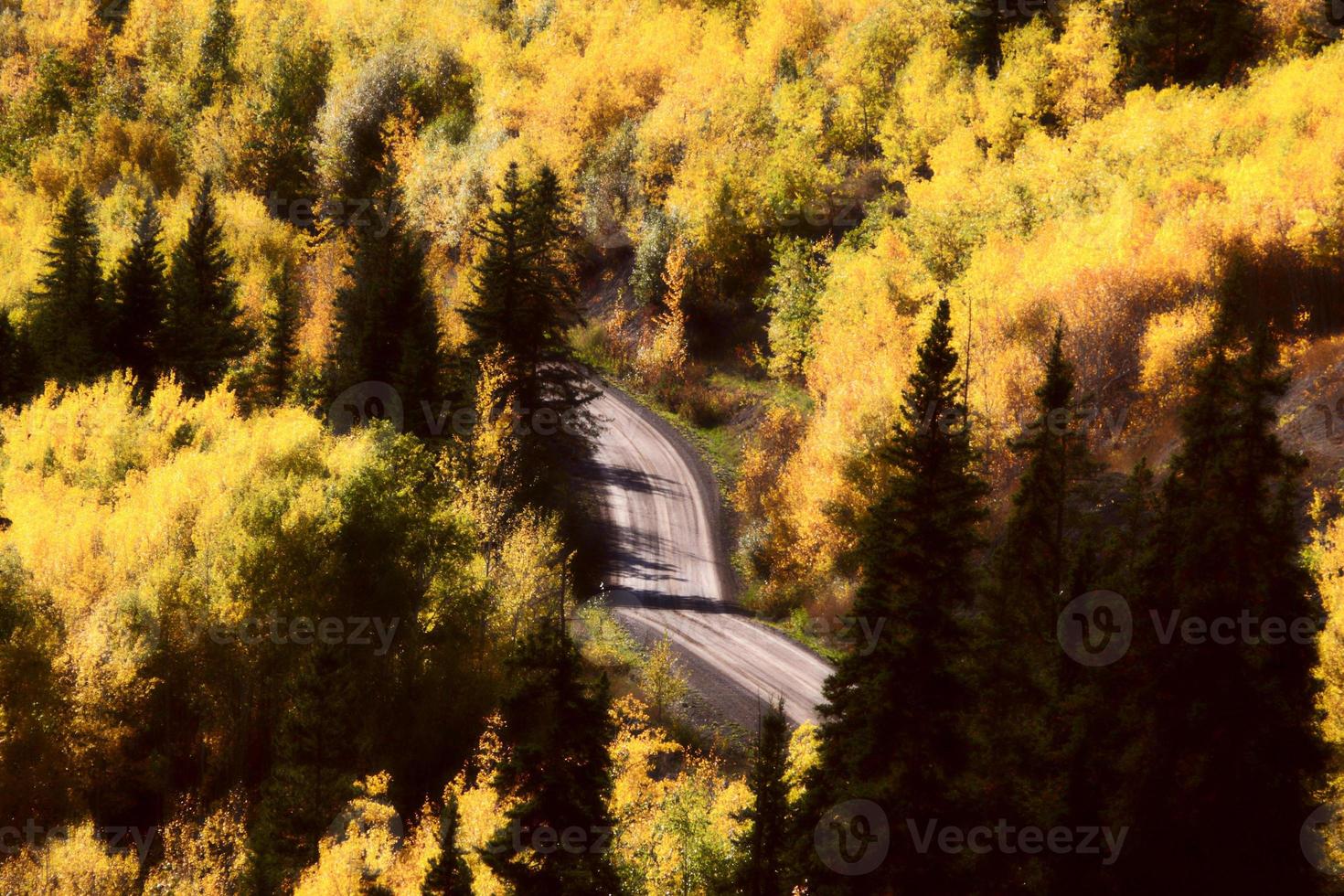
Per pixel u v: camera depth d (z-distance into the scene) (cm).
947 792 1716
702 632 4209
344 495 3803
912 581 1833
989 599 2319
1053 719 1873
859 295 5397
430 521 3819
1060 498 2328
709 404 6488
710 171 7325
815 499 4388
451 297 7469
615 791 2662
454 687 3600
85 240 7012
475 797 2786
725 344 6919
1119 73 6350
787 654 4012
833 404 4684
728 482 5800
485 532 4188
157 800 3444
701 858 2362
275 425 4656
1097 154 5253
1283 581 1580
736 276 7150
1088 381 3791
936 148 6169
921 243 5462
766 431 5616
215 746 3541
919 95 6688
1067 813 1686
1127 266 4072
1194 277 3931
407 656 3631
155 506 4031
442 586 3788
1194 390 3356
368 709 3481
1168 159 4872
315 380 5825
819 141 7225
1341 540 2377
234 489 4028
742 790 2594
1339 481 2698
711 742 3262
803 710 3528
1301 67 5122
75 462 5041
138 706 3525
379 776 3052
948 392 1952
